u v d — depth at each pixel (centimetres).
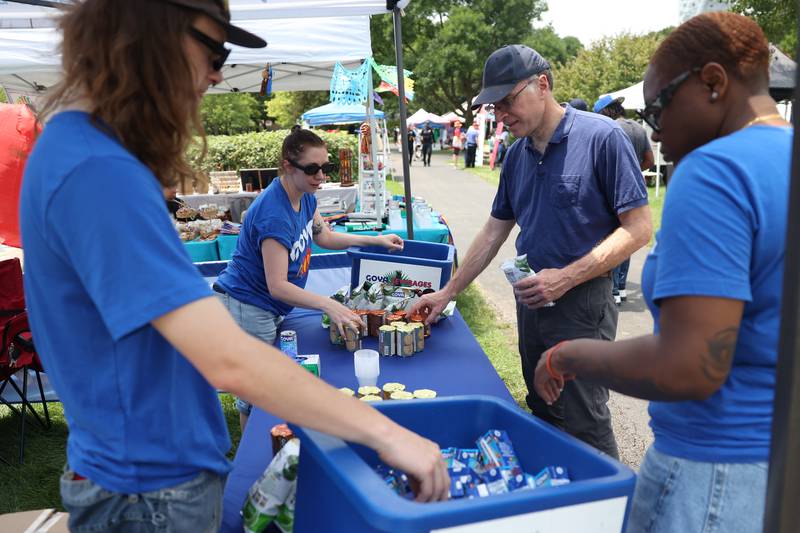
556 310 230
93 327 95
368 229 548
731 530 108
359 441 102
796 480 75
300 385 96
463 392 211
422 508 90
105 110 93
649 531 118
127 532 105
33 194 90
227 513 148
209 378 92
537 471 127
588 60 2242
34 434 360
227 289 275
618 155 214
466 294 635
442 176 1961
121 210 86
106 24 92
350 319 253
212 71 107
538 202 234
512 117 222
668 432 117
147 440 99
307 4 383
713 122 109
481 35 3669
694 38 107
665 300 99
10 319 314
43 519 182
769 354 103
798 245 72
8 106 480
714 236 95
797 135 71
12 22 393
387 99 3291
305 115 1138
